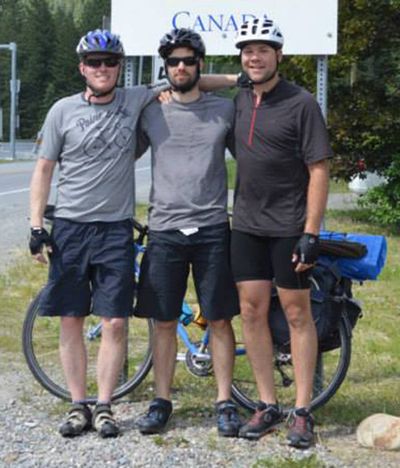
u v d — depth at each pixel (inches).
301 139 190.2
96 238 202.7
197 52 199.0
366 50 596.4
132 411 221.6
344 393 237.1
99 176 201.5
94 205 201.9
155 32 234.1
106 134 201.3
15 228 606.2
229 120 200.8
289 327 202.4
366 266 206.1
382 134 594.6
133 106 203.5
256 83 192.1
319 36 226.8
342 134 589.9
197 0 231.3
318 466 183.8
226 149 207.3
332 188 960.9
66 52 3592.5
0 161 1657.2
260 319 203.0
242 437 202.5
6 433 205.3
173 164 201.6
